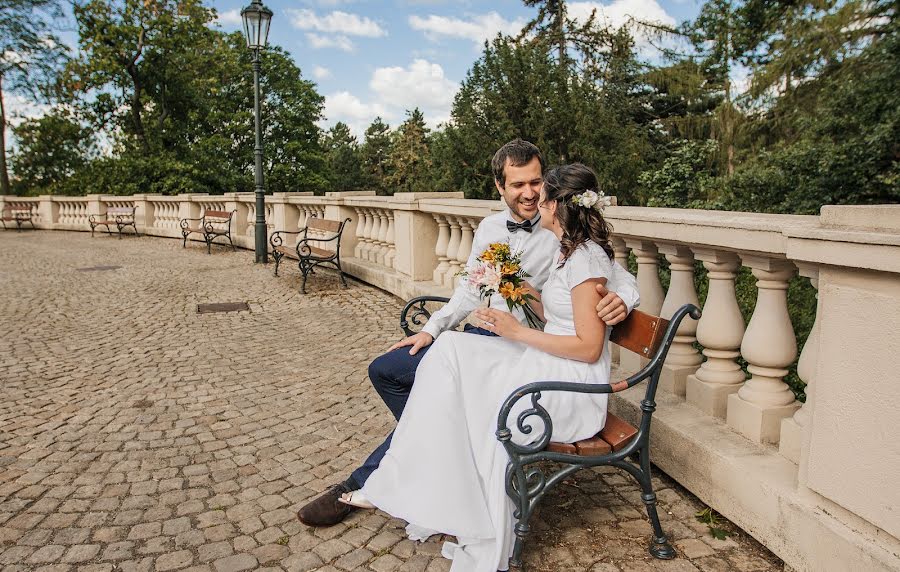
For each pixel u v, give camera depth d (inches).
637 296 96.3
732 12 524.4
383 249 356.5
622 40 943.7
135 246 601.9
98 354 218.7
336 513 105.3
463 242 249.6
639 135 789.9
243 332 250.1
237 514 110.3
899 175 338.6
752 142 518.3
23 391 178.9
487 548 90.6
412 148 2274.9
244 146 1390.3
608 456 90.9
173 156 1154.0
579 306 92.3
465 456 92.0
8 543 102.1
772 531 91.0
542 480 89.5
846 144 357.4
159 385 183.0
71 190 1092.5
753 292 190.7
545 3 1029.2
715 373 119.0
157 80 1219.9
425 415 93.0
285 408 162.6
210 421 154.4
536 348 96.6
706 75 780.0
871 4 357.4
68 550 99.8
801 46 397.1
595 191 95.5
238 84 1379.2
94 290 352.8
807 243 80.0
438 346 97.8
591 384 87.7
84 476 125.6
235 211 573.0
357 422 152.2
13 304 313.0
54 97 1132.5
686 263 126.5
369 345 226.2
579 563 94.3
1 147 1133.7
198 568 94.8
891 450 72.7
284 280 376.2
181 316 282.0
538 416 91.4
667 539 100.3
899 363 71.1
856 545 76.3
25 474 126.6
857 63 360.8
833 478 80.7
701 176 582.9
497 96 626.8
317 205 428.5
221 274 407.2
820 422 82.6
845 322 77.8
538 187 109.1
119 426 151.6
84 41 1114.7
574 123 618.5
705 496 106.1
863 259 72.1
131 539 102.9
